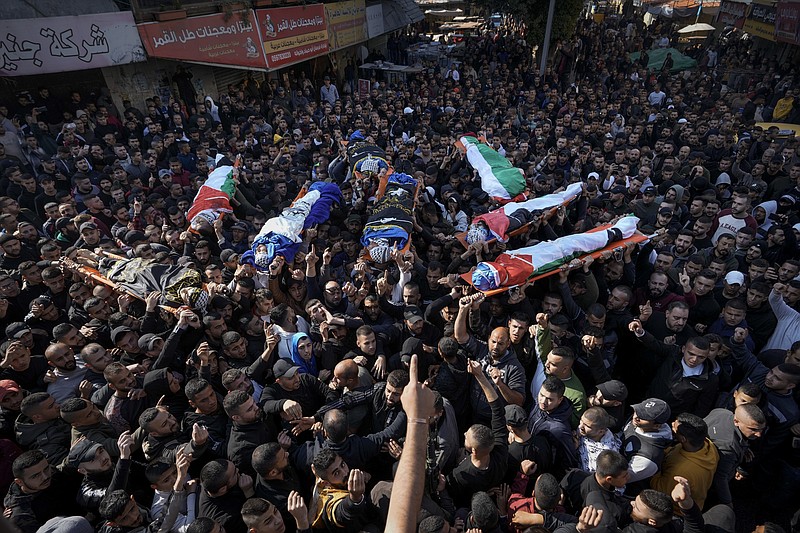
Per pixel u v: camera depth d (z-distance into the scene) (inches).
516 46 1039.0
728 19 1134.4
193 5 557.3
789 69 848.9
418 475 62.7
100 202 341.1
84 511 156.3
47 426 169.3
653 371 210.5
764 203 361.7
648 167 409.1
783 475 177.9
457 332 203.0
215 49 581.0
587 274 252.7
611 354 214.7
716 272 259.6
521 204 331.3
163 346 203.9
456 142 465.7
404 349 205.3
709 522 139.6
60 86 491.2
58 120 478.6
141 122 509.4
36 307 233.5
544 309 239.3
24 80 467.8
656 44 1207.6
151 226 312.0
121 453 146.5
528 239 318.3
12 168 354.3
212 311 214.1
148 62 553.3
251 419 160.6
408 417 68.4
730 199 387.9
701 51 1143.0
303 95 740.0
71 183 381.7
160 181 405.1
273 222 294.2
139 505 158.9
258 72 734.5
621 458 138.2
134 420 180.5
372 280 277.7
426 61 1080.8
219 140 480.7
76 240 310.2
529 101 737.6
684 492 132.0
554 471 166.6
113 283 247.9
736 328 211.6
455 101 732.0
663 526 133.0
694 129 555.5
